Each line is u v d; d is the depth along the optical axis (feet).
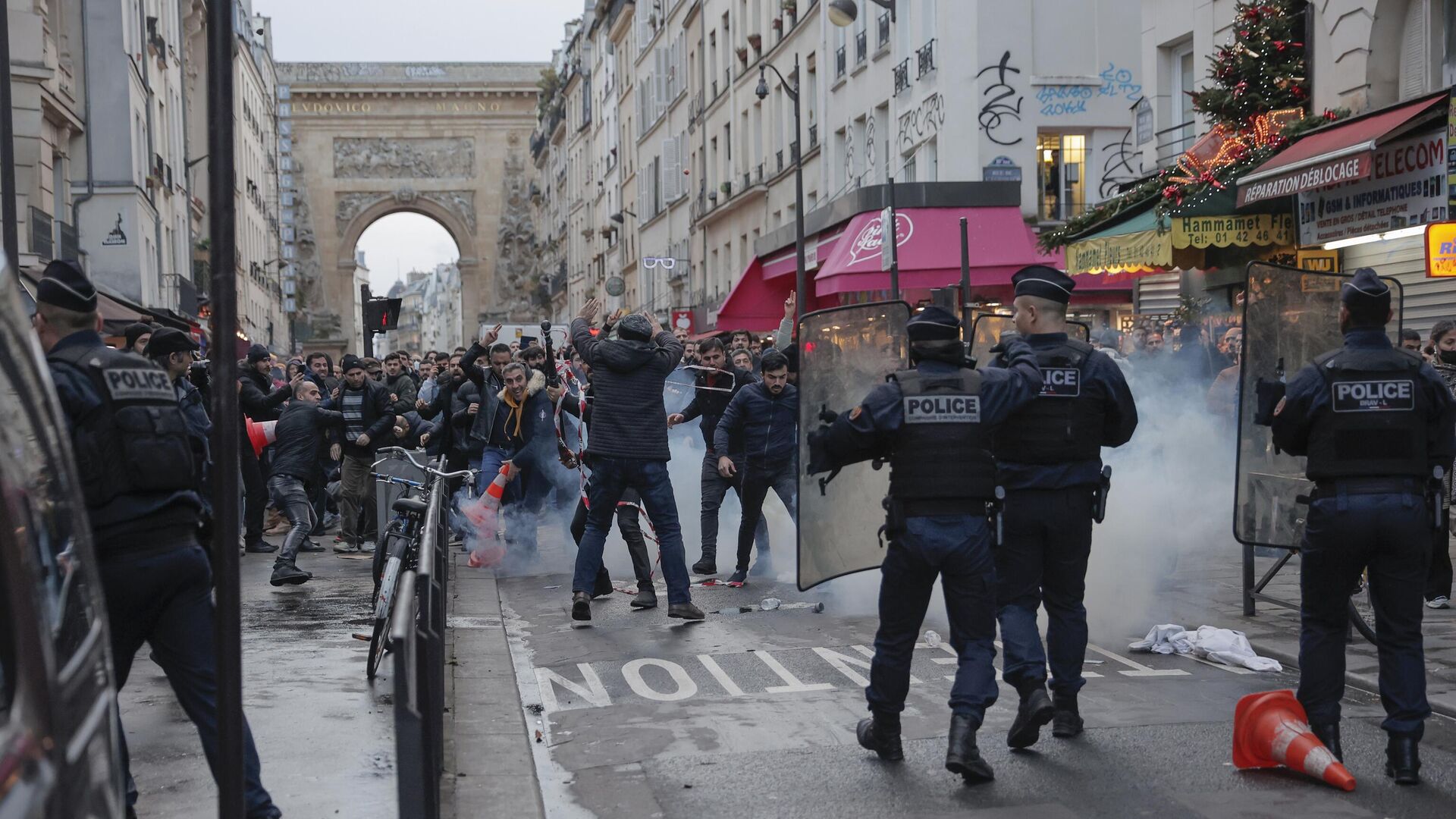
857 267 80.43
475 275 311.06
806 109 117.91
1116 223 57.41
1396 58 49.55
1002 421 19.52
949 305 73.77
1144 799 17.83
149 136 111.86
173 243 129.29
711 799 18.38
